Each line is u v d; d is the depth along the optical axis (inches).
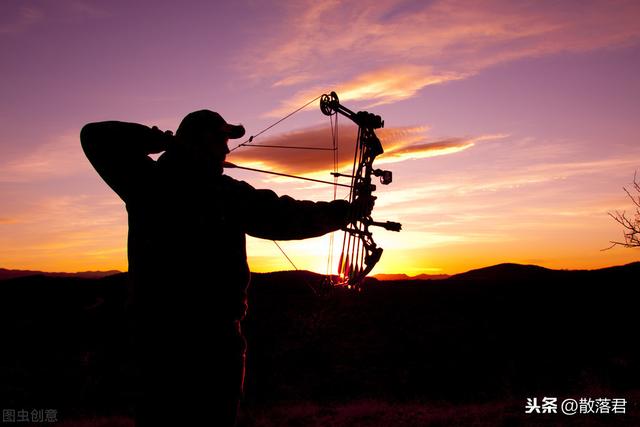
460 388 1172.5
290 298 2038.6
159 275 74.4
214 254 75.7
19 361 1487.5
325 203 85.3
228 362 74.7
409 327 1774.1
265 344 1560.0
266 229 79.0
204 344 73.4
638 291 2146.9
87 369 1331.2
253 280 2313.0
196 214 75.6
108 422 860.0
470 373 1280.8
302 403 1051.3
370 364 1378.0
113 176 75.6
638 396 618.5
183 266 74.4
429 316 1886.1
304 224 80.7
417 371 1306.6
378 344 1581.0
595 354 1374.3
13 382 1259.8
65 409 1029.2
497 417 616.1
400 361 1412.4
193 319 73.7
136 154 76.5
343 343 1595.7
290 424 784.3
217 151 80.7
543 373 1227.9
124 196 77.2
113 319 1969.7
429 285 2479.1
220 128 81.4
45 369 1366.9
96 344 1632.6
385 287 2411.4
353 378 1246.9
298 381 1261.1
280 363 1402.6
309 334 1664.6
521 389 1086.4
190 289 74.1
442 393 1138.7
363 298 2127.2
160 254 74.7
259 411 909.2
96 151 75.5
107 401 1080.2
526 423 565.3
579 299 2138.3
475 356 1430.9
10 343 1734.7
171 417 71.8
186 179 77.0
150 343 73.8
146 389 73.4
